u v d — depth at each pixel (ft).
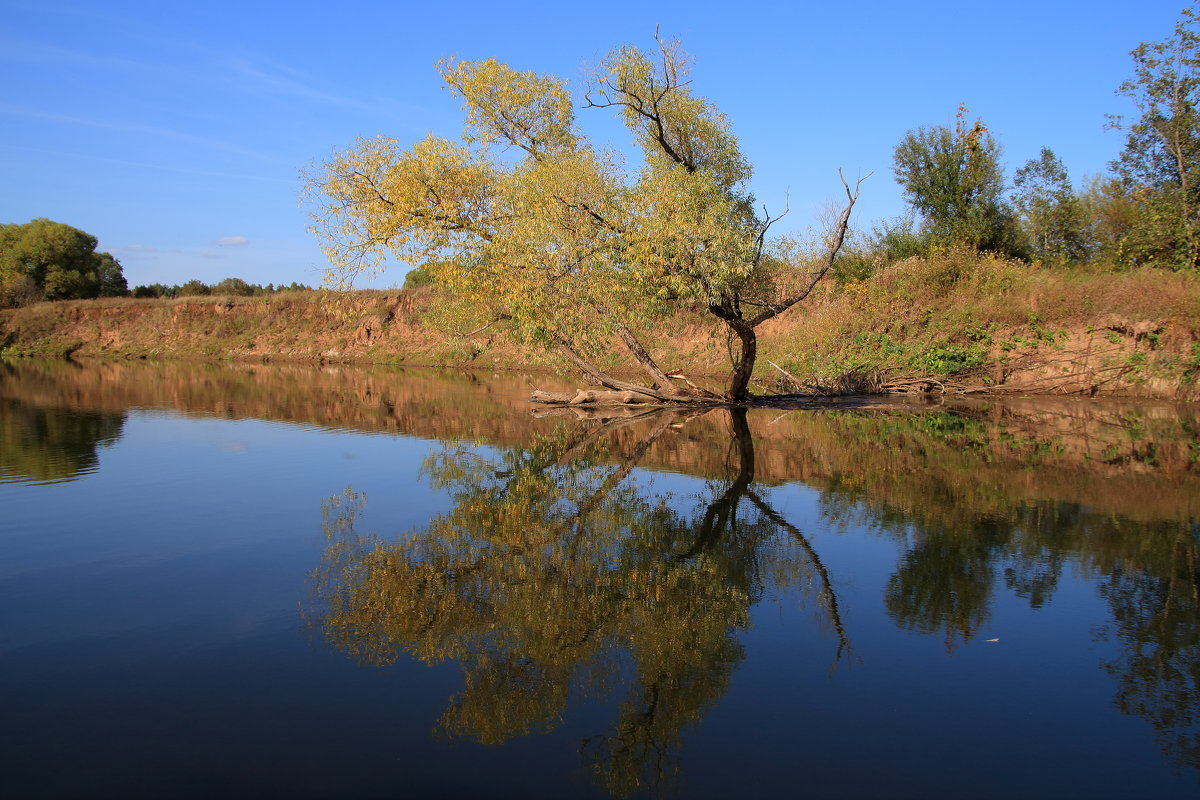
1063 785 11.79
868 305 81.46
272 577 21.43
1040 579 21.49
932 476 36.09
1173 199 73.92
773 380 81.00
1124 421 53.42
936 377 72.59
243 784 11.68
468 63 59.62
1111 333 67.62
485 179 57.21
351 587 20.67
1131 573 21.90
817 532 26.66
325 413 62.85
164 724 13.46
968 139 89.86
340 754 12.59
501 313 63.16
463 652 16.79
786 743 13.06
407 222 55.47
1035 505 30.17
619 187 54.08
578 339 62.39
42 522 27.12
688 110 57.93
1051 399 66.64
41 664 15.75
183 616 18.47
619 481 35.47
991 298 74.54
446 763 12.37
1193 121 73.15
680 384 84.07
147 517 27.91
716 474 37.11
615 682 15.43
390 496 31.89
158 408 65.26
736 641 17.49
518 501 31.30
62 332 177.17
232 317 165.99
